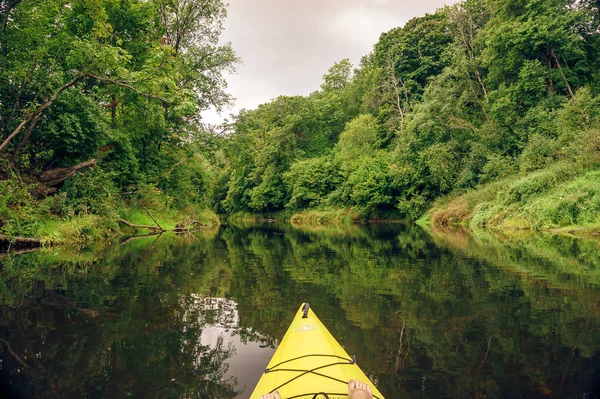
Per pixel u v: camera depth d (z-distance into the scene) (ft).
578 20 83.76
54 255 36.73
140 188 67.87
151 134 75.66
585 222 51.44
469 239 50.34
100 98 58.03
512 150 85.56
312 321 14.23
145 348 14.01
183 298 20.75
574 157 61.05
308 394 9.61
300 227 103.04
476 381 11.34
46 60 48.60
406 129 111.14
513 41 83.76
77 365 12.57
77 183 50.37
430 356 13.10
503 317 16.97
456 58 106.22
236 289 22.86
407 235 61.77
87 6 47.39
